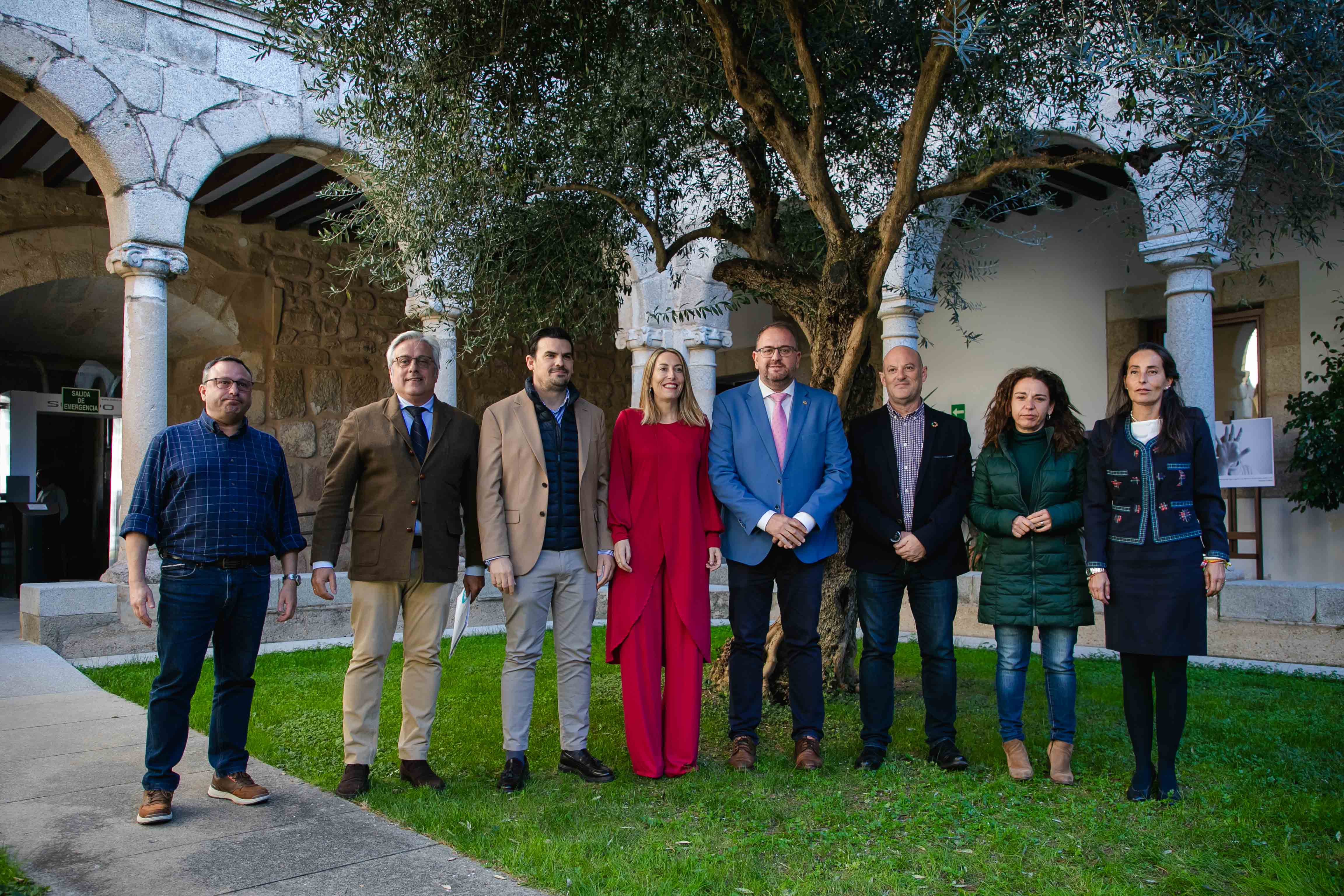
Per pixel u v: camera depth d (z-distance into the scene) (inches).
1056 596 129.3
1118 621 120.8
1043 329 364.5
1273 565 309.4
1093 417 349.4
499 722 165.9
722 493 137.9
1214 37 134.3
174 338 374.6
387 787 127.3
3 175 314.7
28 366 406.0
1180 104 143.3
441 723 166.1
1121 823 109.5
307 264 383.9
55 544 414.6
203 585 113.0
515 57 162.4
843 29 163.8
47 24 228.4
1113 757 139.6
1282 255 305.7
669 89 170.7
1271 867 93.4
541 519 130.3
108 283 354.3
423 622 129.5
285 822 110.7
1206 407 235.6
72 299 361.7
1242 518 316.5
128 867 95.8
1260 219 168.1
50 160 314.7
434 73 155.6
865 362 174.6
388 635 127.8
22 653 226.1
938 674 138.4
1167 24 133.6
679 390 139.9
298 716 169.6
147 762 111.8
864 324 159.8
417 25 155.1
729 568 143.0
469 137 161.8
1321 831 105.0
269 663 229.6
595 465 136.3
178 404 392.8
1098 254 348.5
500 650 251.4
